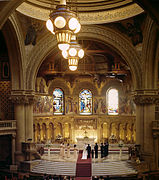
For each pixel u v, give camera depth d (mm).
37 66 28797
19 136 27734
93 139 35250
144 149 28156
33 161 26781
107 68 35688
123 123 37094
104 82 39719
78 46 20672
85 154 28891
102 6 27656
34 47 28500
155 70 27969
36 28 27469
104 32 29141
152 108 28328
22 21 25766
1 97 29297
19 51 26797
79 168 24484
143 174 24391
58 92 39656
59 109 39656
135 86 28703
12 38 25953
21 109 27984
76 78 39906
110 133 38375
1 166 27797
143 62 28125
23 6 24781
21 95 27719
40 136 35062
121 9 26891
